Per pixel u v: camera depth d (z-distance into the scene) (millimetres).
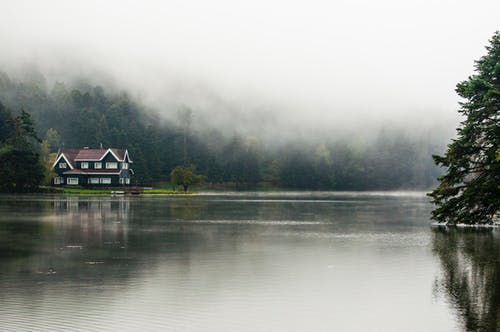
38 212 58906
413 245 33438
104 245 32781
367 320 17234
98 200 88938
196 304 18891
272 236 38000
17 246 32156
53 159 140375
